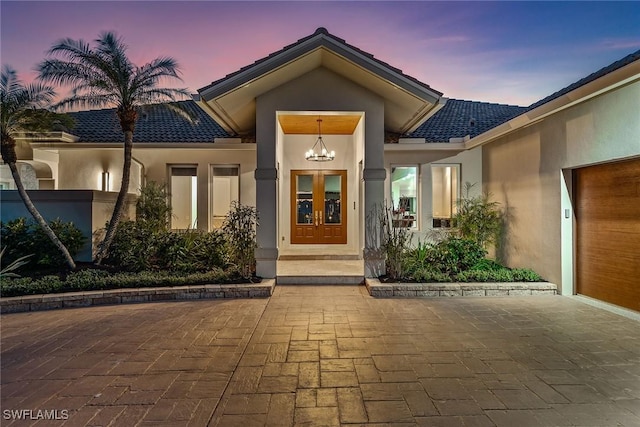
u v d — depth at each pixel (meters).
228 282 6.86
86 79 7.28
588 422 2.76
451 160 10.02
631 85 5.24
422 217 10.12
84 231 8.36
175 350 4.17
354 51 6.64
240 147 9.78
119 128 10.85
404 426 2.72
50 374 3.57
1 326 5.06
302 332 4.77
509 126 7.62
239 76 6.58
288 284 7.54
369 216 7.46
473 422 2.76
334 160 11.29
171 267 7.67
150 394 3.18
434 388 3.29
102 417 2.83
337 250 10.60
